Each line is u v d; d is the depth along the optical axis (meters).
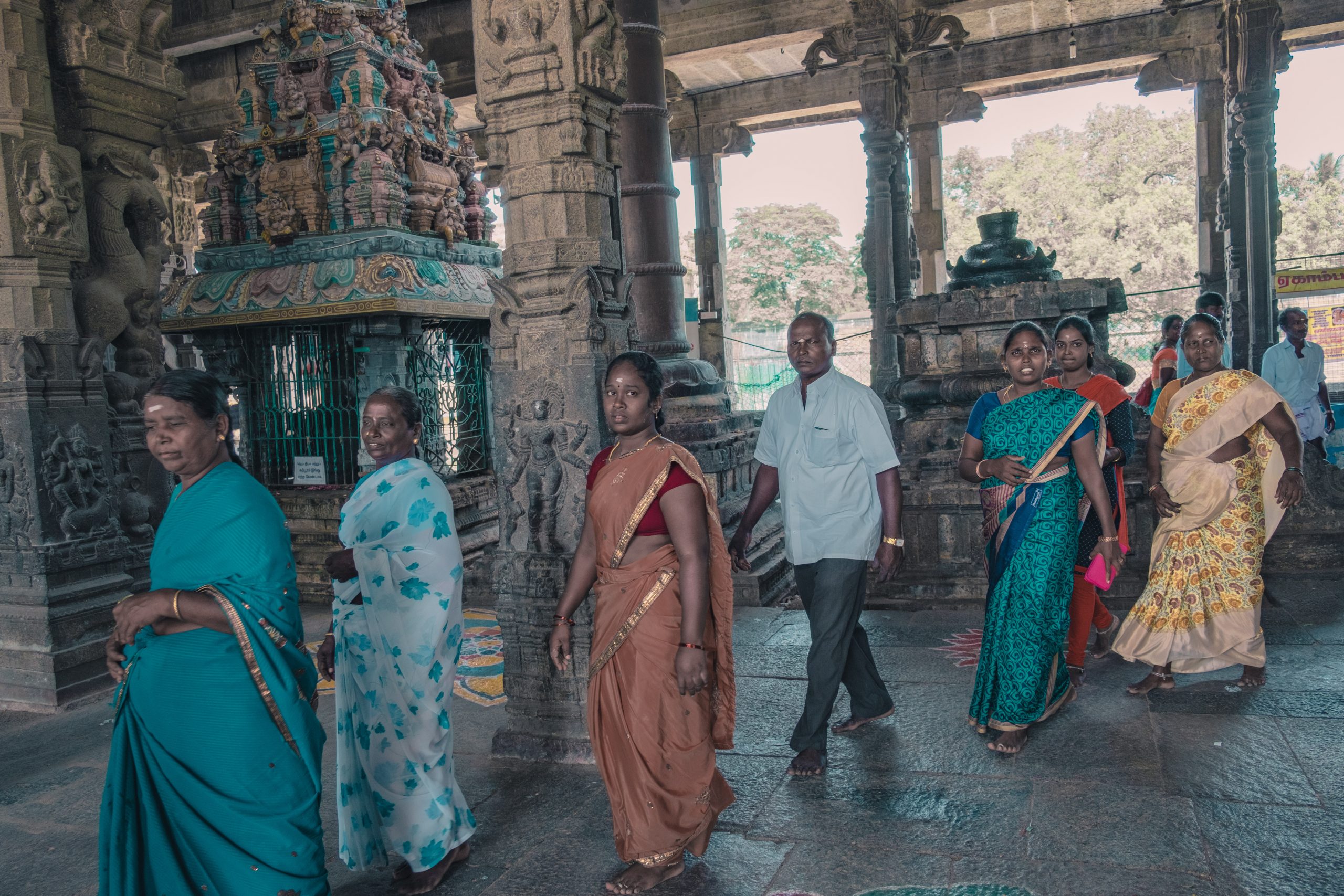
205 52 14.97
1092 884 2.61
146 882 2.28
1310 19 13.38
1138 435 5.87
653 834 2.65
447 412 7.84
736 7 13.09
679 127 18.34
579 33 3.67
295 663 2.35
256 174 7.50
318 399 7.54
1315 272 10.89
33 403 4.86
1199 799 3.06
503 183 3.83
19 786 3.79
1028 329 3.66
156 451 2.29
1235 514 3.94
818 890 2.66
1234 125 11.27
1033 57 15.38
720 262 18.58
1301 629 4.76
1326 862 2.64
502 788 3.49
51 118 5.03
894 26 12.29
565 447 3.71
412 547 2.68
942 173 16.55
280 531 2.34
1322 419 7.87
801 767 3.42
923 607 5.77
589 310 3.67
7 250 4.82
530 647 3.76
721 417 7.67
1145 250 37.09
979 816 3.04
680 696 2.65
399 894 2.77
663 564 2.68
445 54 12.98
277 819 2.28
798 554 3.50
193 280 7.55
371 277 6.83
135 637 2.32
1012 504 3.57
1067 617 3.56
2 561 4.94
